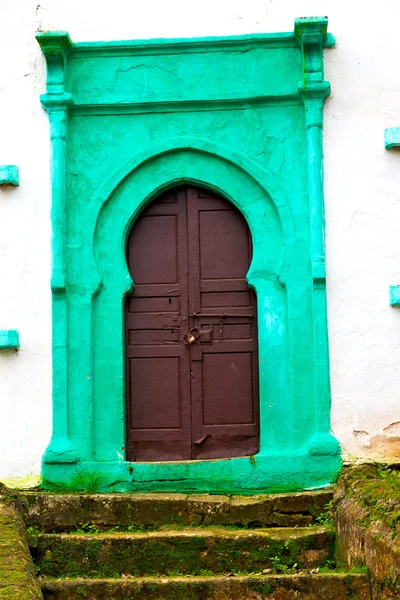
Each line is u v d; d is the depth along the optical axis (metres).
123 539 5.82
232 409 6.82
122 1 6.97
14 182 6.82
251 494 6.53
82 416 6.68
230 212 6.96
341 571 5.58
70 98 6.82
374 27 6.93
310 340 6.70
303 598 5.34
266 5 6.95
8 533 5.33
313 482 6.54
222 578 5.48
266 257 6.81
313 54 6.80
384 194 6.80
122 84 6.93
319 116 6.81
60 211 6.79
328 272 6.74
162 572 5.77
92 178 6.90
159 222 6.97
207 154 6.91
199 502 6.21
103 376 6.76
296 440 6.61
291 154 6.87
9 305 6.79
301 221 6.80
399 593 4.65
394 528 4.99
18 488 6.59
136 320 6.92
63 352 6.69
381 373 6.66
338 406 6.64
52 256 6.78
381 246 6.77
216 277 6.93
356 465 6.52
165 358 6.89
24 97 6.95
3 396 6.71
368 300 6.72
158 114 6.94
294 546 5.84
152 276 6.95
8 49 6.96
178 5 6.95
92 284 6.78
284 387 6.70
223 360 6.87
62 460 6.57
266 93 6.86
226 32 6.95
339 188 6.82
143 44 6.91
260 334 6.75
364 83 6.89
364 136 6.85
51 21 7.00
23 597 4.31
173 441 6.80
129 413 6.84
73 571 5.77
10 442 6.67
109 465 6.60
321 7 6.95
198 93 6.89
